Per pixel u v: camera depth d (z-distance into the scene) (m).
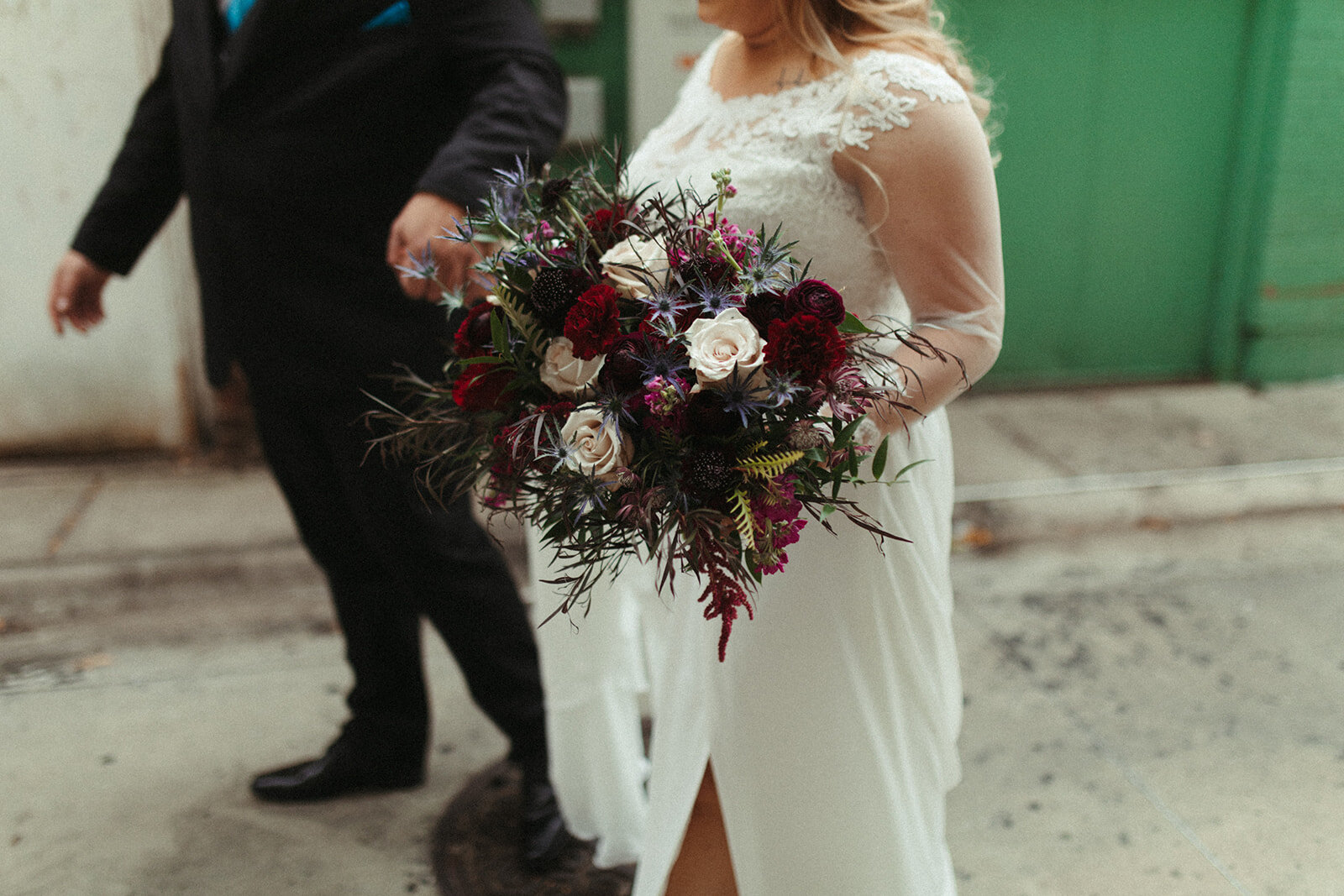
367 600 2.25
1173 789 2.42
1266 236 4.81
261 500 3.82
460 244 1.70
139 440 4.14
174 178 2.22
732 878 1.65
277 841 2.26
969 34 4.43
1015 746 2.58
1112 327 5.00
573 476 1.17
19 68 3.62
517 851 2.21
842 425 1.21
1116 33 4.53
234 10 1.97
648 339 1.18
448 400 1.50
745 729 1.49
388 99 1.92
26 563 3.33
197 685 2.88
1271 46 4.57
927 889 1.59
